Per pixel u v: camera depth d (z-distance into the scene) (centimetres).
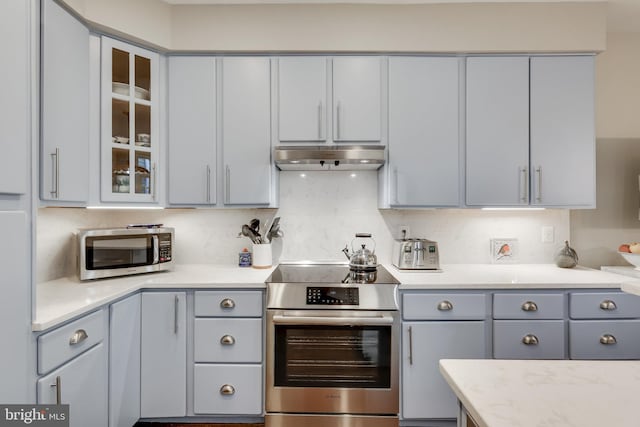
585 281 196
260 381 192
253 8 218
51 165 157
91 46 190
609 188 254
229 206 222
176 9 217
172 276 209
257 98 221
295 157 212
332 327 187
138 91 209
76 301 153
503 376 78
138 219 252
